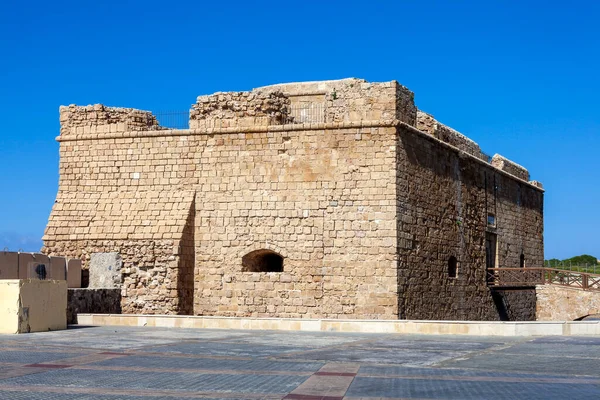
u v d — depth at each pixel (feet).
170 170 121.60
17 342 69.51
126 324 94.43
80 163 124.88
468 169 142.31
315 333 83.25
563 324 82.28
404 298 113.60
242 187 118.62
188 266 118.32
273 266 125.70
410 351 63.93
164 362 54.90
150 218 119.03
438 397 41.34
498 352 63.46
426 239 122.62
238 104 120.88
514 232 168.14
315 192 116.06
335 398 40.96
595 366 54.44
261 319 89.30
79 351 62.03
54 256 115.75
